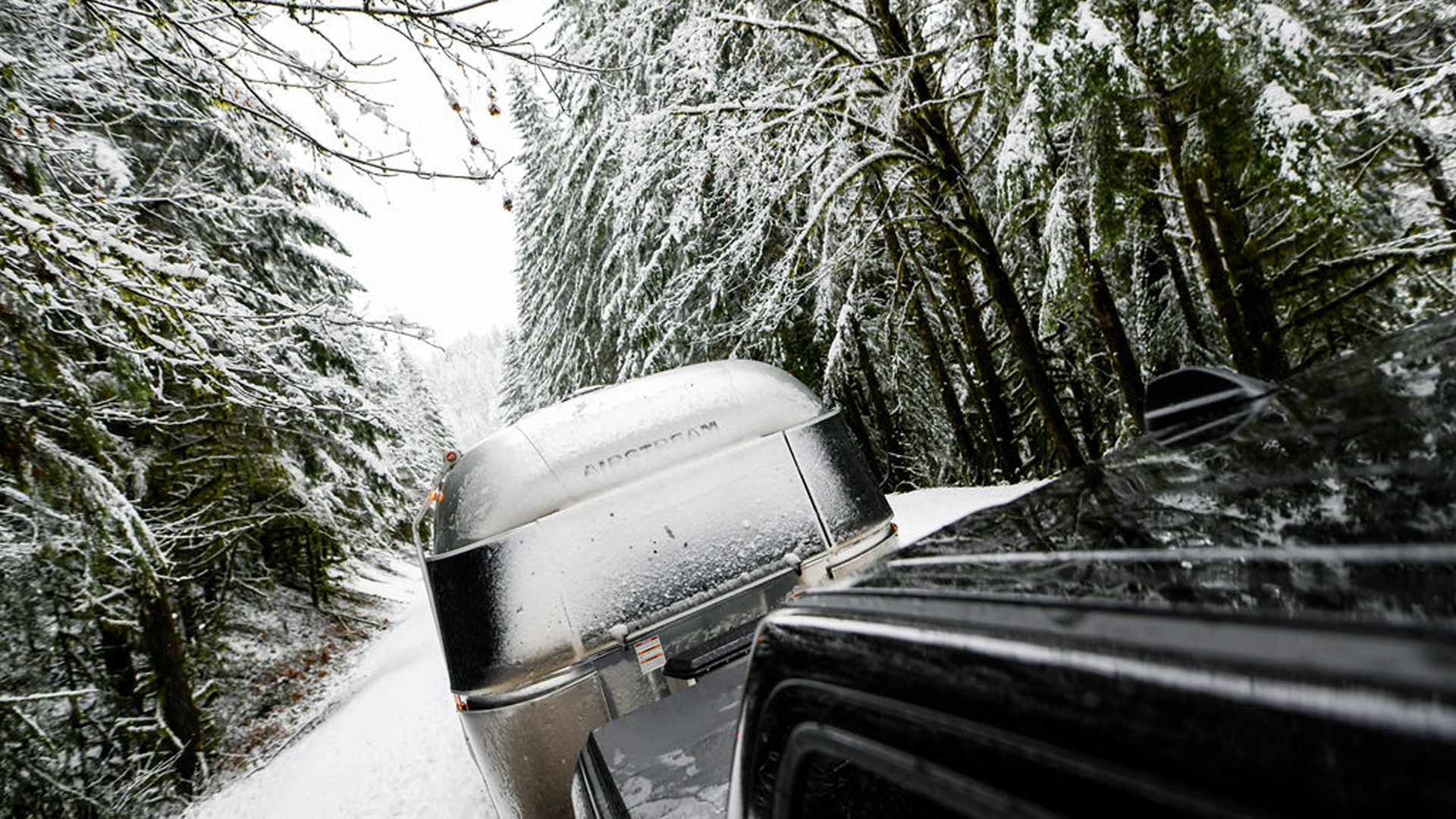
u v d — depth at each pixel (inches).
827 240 427.5
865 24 375.2
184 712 429.1
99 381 244.2
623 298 673.6
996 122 426.9
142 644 436.8
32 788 362.0
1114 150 289.3
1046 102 270.8
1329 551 26.6
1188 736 18.5
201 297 169.0
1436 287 441.4
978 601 32.6
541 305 1115.3
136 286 141.5
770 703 42.5
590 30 618.5
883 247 523.8
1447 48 415.2
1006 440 538.9
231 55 129.4
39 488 252.2
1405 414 43.2
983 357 533.3
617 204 578.2
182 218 386.9
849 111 361.7
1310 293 389.7
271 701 613.6
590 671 123.0
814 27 390.6
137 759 412.8
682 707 102.9
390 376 1152.8
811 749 37.6
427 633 722.2
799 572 136.1
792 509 138.8
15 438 226.1
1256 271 339.9
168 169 370.9
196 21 132.7
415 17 120.1
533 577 124.7
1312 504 34.2
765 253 577.0
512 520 127.5
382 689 532.1
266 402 204.2
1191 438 56.9
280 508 498.0
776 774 41.2
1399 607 19.5
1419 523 28.3
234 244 458.6
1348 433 43.3
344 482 508.1
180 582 502.3
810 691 38.1
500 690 122.7
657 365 619.2
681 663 118.4
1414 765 12.6
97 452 219.6
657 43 495.5
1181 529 36.7
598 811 86.8
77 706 395.5
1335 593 22.3
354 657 756.0
